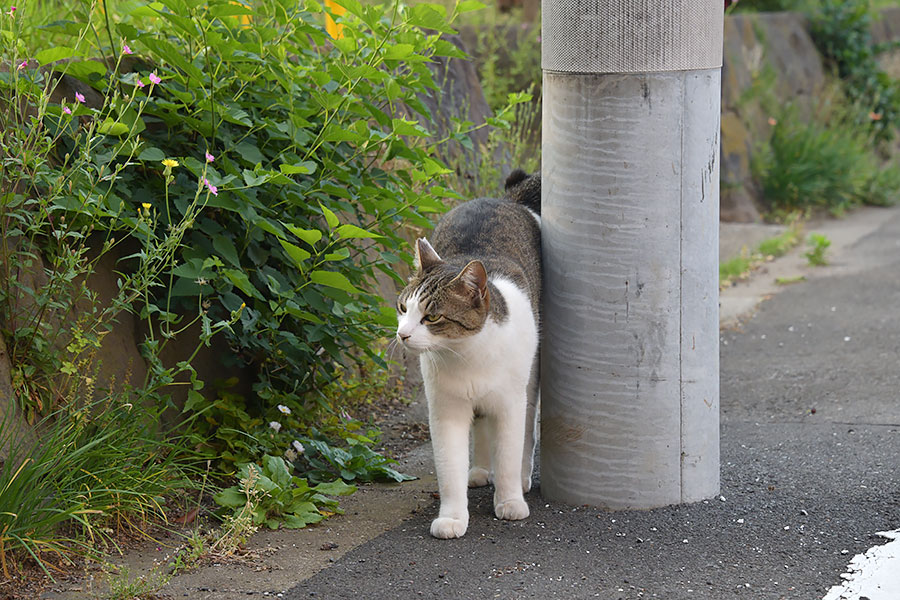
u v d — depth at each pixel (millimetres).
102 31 5559
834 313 7426
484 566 3488
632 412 3891
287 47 4590
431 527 3771
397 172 4789
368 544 3688
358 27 4773
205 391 4477
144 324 4277
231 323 4047
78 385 3787
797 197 11594
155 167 4203
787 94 12891
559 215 3912
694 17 3652
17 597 3139
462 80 7887
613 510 3977
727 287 8336
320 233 3902
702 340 3916
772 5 14102
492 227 4227
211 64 4375
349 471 4395
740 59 12008
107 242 3832
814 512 3920
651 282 3801
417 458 4816
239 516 3643
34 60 4230
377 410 5457
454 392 3773
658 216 3762
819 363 6262
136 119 3867
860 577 3352
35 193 3904
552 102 3869
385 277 5883
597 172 3764
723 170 11000
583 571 3445
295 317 4465
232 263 4098
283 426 4559
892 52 15195
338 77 4461
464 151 7219
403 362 5867
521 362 3854
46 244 3932
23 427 3633
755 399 5656
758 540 3682
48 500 3449
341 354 4949
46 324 3719
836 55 14117
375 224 4699
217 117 4191
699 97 3730
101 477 3664
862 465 4445
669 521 3855
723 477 4324
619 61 3654
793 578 3367
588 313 3871
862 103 14125
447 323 3607
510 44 10188
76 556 3441
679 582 3352
